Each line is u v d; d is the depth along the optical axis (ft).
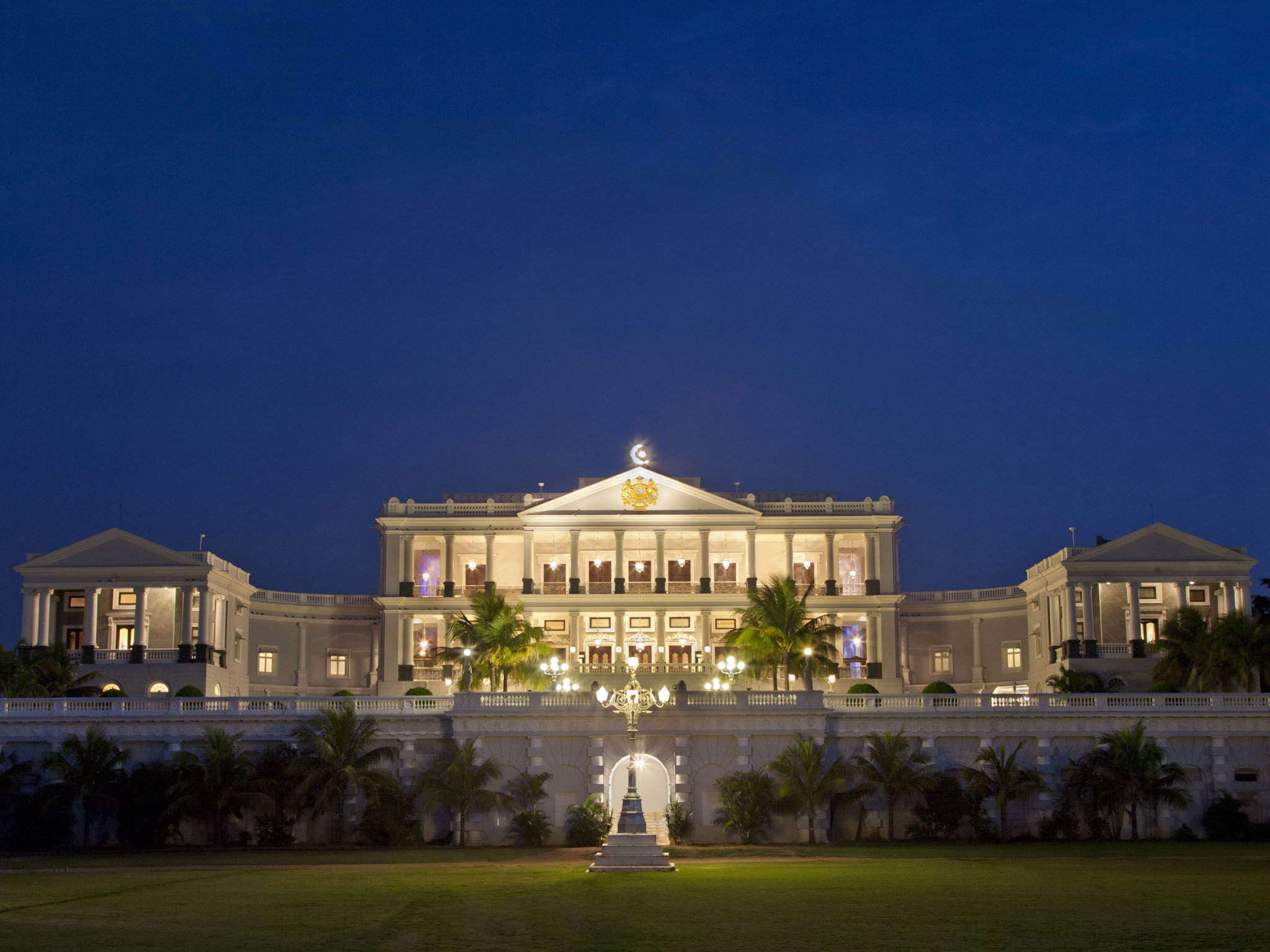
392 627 391.04
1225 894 135.23
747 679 303.27
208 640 353.31
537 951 97.30
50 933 109.91
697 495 395.75
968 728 231.91
